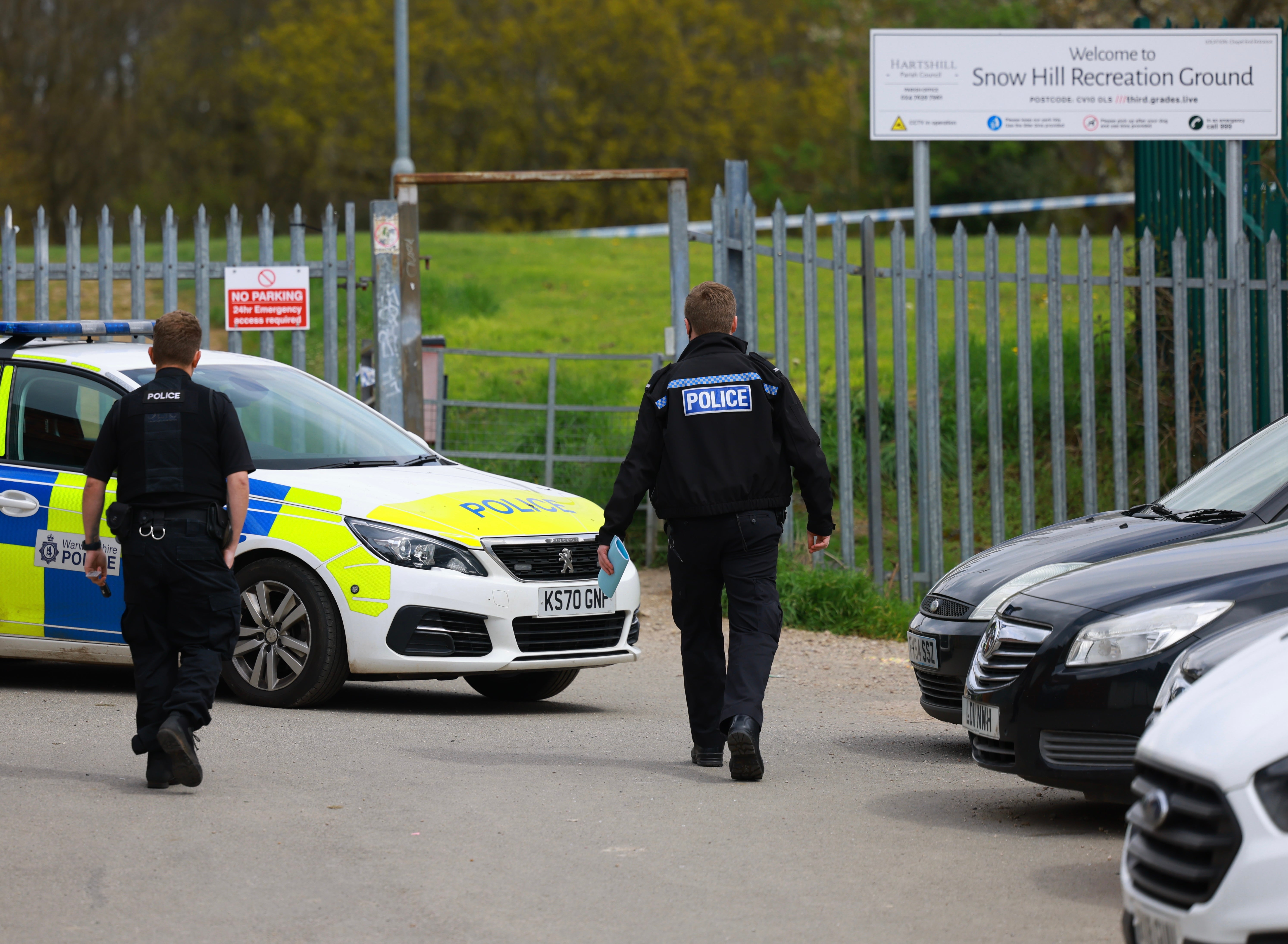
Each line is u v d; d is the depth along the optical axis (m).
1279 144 50.03
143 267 42.91
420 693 32.00
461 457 53.28
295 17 155.75
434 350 52.00
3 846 19.12
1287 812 11.67
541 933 16.14
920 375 44.25
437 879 18.03
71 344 33.03
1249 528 24.58
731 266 43.91
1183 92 45.31
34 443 30.69
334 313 42.50
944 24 142.12
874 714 30.48
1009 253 104.00
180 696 21.47
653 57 156.62
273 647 28.52
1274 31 45.44
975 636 25.38
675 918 16.64
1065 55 44.97
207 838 19.62
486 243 112.69
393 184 62.28
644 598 44.88
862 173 145.12
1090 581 21.33
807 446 23.53
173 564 21.52
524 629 28.05
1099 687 19.81
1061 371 44.50
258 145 157.25
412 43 155.25
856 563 46.25
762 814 21.41
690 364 23.70
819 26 156.75
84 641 29.78
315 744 25.36
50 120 148.38
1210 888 11.88
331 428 32.47
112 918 16.50
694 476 23.39
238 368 33.34
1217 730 12.38
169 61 153.88
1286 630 13.98
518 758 24.86
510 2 159.00
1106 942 15.85
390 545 27.66
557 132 156.00
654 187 156.88
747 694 23.11
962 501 44.41
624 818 21.00
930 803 22.38
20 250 96.12
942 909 17.00
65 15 147.12
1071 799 22.75
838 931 16.22
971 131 44.62
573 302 86.75
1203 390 51.94
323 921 16.47
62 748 24.88
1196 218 52.12
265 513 28.58
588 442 53.56
